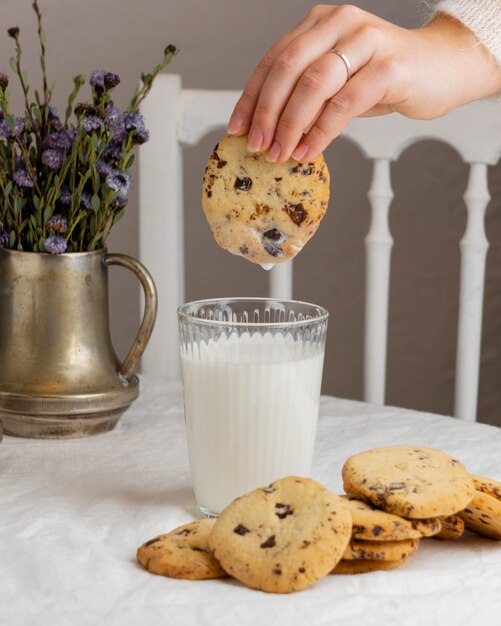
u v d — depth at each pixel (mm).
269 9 1569
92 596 749
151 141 1289
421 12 1521
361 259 1663
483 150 1221
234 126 866
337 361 1710
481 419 1676
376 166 1253
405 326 1683
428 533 771
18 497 877
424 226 1637
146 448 976
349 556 761
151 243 1301
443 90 956
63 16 1597
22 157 986
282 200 863
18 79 1623
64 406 973
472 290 1248
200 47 1592
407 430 1021
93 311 992
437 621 734
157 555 773
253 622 726
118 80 972
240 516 770
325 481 910
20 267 974
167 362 1303
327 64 855
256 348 845
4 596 752
